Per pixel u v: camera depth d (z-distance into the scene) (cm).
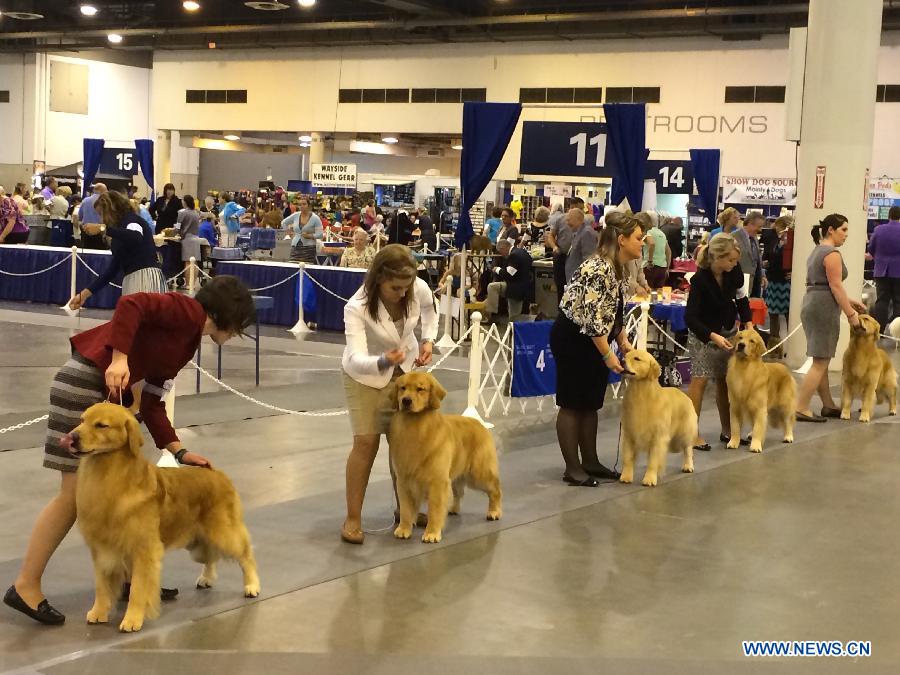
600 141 1165
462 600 435
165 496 386
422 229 2331
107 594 392
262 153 4222
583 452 666
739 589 463
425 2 2852
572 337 636
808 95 1160
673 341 1016
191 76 3728
